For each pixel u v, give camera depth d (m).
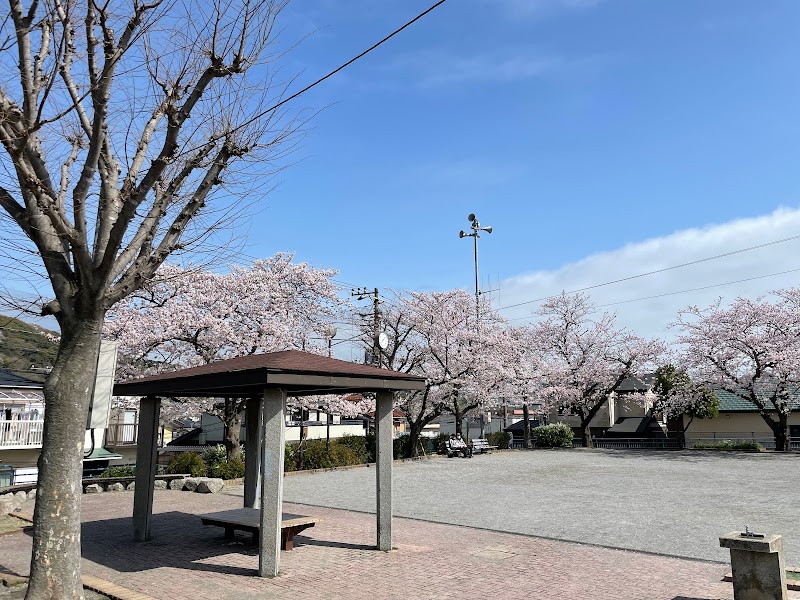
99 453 18.78
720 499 13.55
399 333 28.94
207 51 6.41
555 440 34.50
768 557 5.51
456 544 8.92
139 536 9.06
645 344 34.22
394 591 6.50
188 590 6.50
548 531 9.97
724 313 29.84
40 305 6.48
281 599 6.19
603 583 6.82
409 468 21.52
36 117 5.66
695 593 6.40
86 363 5.77
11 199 5.86
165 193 6.46
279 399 7.31
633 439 37.94
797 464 22.23
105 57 5.65
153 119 6.57
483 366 28.45
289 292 22.00
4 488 13.03
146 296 19.14
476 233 35.97
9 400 19.77
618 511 11.97
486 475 19.08
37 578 5.29
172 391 8.56
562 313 36.53
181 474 16.17
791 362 26.78
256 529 7.98
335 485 16.27
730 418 38.88
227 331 18.70
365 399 27.67
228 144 6.63
